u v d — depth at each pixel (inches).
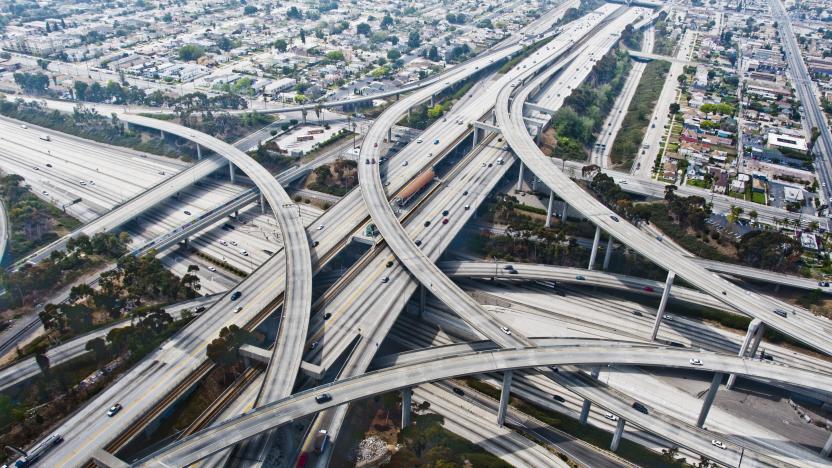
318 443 7829.7
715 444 7662.4
